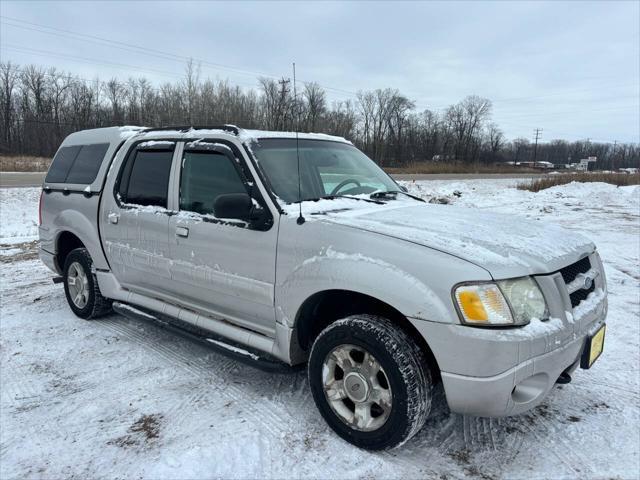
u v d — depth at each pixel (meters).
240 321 3.38
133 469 2.57
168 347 4.24
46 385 3.55
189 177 3.64
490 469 2.55
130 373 3.73
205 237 3.40
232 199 2.97
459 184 32.50
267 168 3.24
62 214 4.91
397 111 76.12
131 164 4.23
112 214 4.26
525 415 3.08
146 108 60.25
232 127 3.49
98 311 4.82
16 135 60.12
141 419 3.07
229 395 3.37
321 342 2.80
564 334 2.45
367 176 3.99
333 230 2.80
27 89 61.28
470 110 86.19
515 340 2.26
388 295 2.47
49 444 2.83
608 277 6.47
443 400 3.27
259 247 3.08
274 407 3.19
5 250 8.63
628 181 29.12
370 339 2.55
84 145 5.00
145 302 4.14
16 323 4.86
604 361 3.86
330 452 2.69
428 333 2.37
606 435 2.85
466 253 2.44
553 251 2.71
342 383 2.79
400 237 2.61
